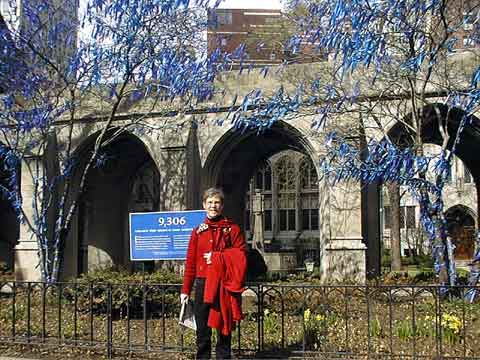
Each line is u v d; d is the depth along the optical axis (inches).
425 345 374.0
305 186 2263.8
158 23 655.8
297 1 561.6
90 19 653.3
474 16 535.5
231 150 904.9
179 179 866.8
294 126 823.7
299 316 442.0
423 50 526.9
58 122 931.3
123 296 492.4
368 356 339.0
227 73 852.0
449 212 2089.1
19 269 922.7
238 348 356.2
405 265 1695.4
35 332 434.9
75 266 992.9
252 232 2049.7
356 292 453.1
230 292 303.7
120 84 794.2
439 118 599.2
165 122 843.4
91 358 365.4
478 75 498.3
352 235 791.7
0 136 874.1
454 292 439.5
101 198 1125.7
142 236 506.0
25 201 924.0
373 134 726.5
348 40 469.7
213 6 667.4
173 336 427.2
